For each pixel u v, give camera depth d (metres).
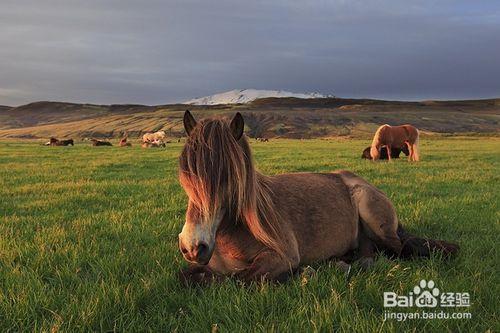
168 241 6.18
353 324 3.11
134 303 3.68
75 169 19.08
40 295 3.83
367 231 5.38
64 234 6.34
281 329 3.16
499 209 8.52
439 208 8.43
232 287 3.87
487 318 3.41
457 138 88.81
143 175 16.56
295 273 4.43
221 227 3.86
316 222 4.78
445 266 4.80
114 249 5.57
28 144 58.34
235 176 3.57
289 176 5.34
